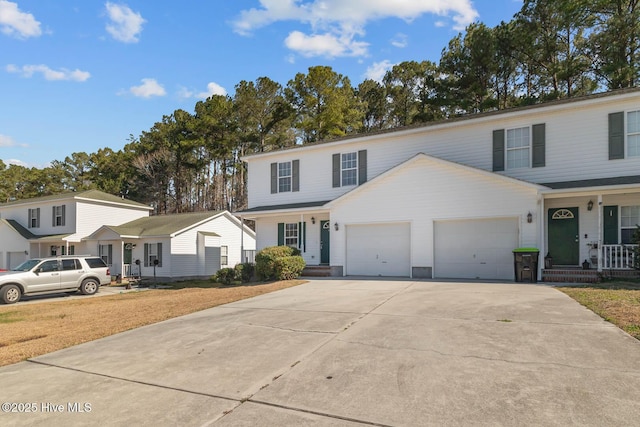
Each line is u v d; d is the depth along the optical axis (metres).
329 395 4.18
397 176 15.26
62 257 17.53
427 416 3.61
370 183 15.73
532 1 26.58
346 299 9.96
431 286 11.81
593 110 13.24
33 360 6.16
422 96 33.41
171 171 47.53
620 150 12.79
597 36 24.73
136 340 7.04
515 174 14.41
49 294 18.44
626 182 11.77
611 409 3.55
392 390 4.20
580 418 3.43
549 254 13.66
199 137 42.19
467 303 8.58
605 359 4.75
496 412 3.61
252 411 3.92
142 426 3.72
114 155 53.88
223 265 27.80
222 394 4.38
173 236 24.00
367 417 3.65
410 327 6.67
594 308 7.46
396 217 15.20
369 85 41.59
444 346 5.55
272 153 20.03
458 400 3.88
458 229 14.20
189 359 5.70
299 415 3.78
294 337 6.48
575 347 5.23
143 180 46.94
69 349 6.72
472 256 13.93
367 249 15.97
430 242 14.52
